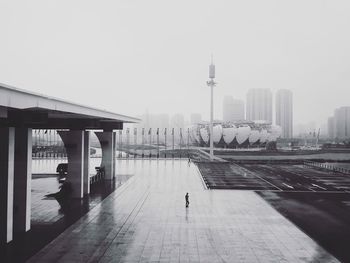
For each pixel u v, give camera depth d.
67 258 19.09
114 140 53.53
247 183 48.38
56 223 26.34
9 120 23.84
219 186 45.34
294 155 117.75
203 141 164.38
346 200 36.25
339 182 50.00
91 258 19.11
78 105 27.05
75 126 38.69
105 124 51.94
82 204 33.38
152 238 22.81
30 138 24.67
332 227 25.88
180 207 32.34
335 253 20.27
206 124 163.00
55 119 38.78
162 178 53.19
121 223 26.45
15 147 24.14
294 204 34.06
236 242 22.17
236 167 72.69
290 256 19.72
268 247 21.27
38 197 36.91
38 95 19.98
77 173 36.97
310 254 20.09
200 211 30.73
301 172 63.66
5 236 21.41
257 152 124.25
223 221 27.34
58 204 33.34
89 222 26.69
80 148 36.88
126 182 48.56
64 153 112.62
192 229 25.02
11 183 21.75
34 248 20.66
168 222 26.89
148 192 40.38
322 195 39.16
